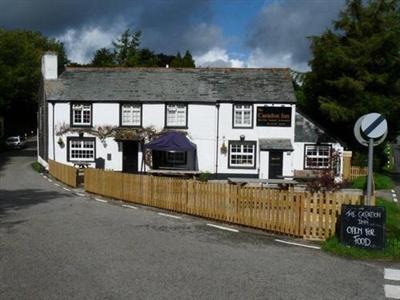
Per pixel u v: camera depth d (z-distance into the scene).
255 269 9.59
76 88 36.81
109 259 10.04
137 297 7.64
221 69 38.16
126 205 19.50
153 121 35.75
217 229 14.16
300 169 35.28
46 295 7.68
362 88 34.06
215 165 35.44
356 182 31.17
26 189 25.00
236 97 35.19
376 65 35.34
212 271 9.33
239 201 14.86
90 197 22.22
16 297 7.57
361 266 10.09
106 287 8.13
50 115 36.12
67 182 28.44
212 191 15.85
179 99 35.38
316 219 12.95
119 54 74.81
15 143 61.06
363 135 11.80
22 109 77.44
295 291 8.23
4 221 14.82
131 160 36.09
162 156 35.88
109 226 14.12
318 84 37.75
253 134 35.16
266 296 7.90
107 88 36.69
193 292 7.98
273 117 35.12
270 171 34.62
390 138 38.44
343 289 8.44
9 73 59.41
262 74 37.66
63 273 8.94
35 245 11.31
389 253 10.96
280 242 12.48
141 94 35.97
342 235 11.52
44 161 39.47
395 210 19.55
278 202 13.66
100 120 36.00
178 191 17.52
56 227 13.78
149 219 15.78
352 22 36.38
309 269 9.73
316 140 35.16
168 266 9.59
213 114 35.38
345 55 34.53
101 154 36.00
